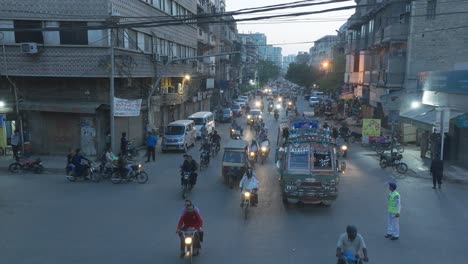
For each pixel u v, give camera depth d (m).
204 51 56.34
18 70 23.50
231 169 18.38
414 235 12.20
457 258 10.52
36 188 17.56
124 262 10.14
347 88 62.22
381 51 41.38
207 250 10.91
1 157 23.80
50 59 23.36
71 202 15.48
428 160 25.12
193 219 10.32
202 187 18.16
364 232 12.45
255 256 10.52
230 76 83.19
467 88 22.08
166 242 11.51
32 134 24.69
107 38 23.20
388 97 33.91
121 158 18.88
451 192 17.58
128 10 25.59
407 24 35.09
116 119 25.70
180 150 27.95
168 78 37.12
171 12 36.41
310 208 15.03
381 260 10.34
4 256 10.47
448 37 33.69
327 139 15.56
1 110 24.14
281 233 12.27
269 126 44.53
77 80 24.38
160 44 32.97
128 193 16.95
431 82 27.17
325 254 10.66
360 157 26.83
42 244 11.30
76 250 10.88
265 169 22.70
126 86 26.72
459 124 21.22
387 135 33.47
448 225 13.15
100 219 13.50
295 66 109.69
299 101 86.75
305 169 14.95
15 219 13.43
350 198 16.52
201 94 50.66
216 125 46.41
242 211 14.52
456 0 33.19
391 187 11.90
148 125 28.47
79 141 24.50
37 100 24.56
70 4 22.95
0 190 17.16
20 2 23.05
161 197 16.38
